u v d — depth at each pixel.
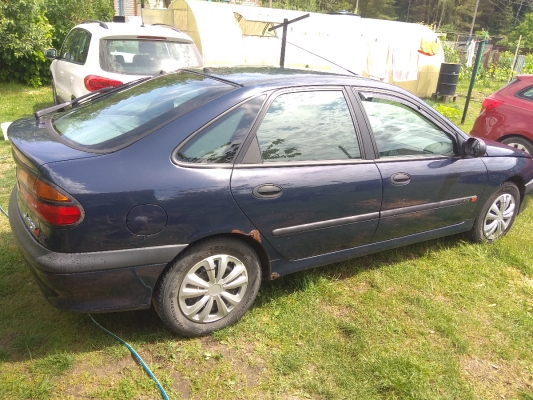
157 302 2.73
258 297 3.36
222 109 2.82
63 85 7.13
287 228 3.04
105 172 2.48
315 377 2.68
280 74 3.35
